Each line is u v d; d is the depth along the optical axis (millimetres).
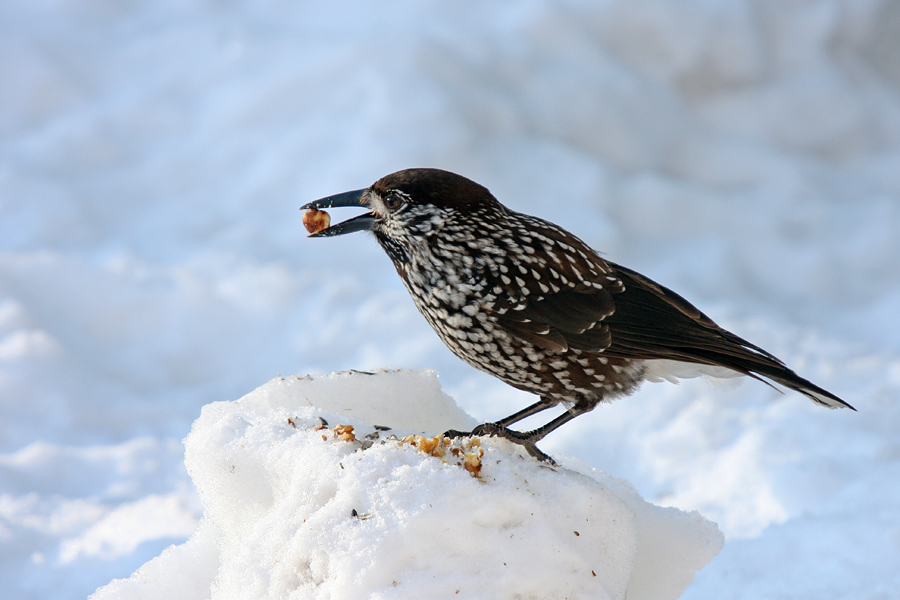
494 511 6090
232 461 6141
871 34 11047
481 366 6262
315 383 6223
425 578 6074
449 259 6238
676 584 6172
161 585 6180
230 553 6152
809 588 6312
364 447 6129
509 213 6262
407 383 6238
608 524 6109
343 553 6070
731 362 6238
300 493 6105
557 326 6234
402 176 6246
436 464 6102
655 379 6270
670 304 6254
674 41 10188
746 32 10344
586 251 6262
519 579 6082
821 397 6227
